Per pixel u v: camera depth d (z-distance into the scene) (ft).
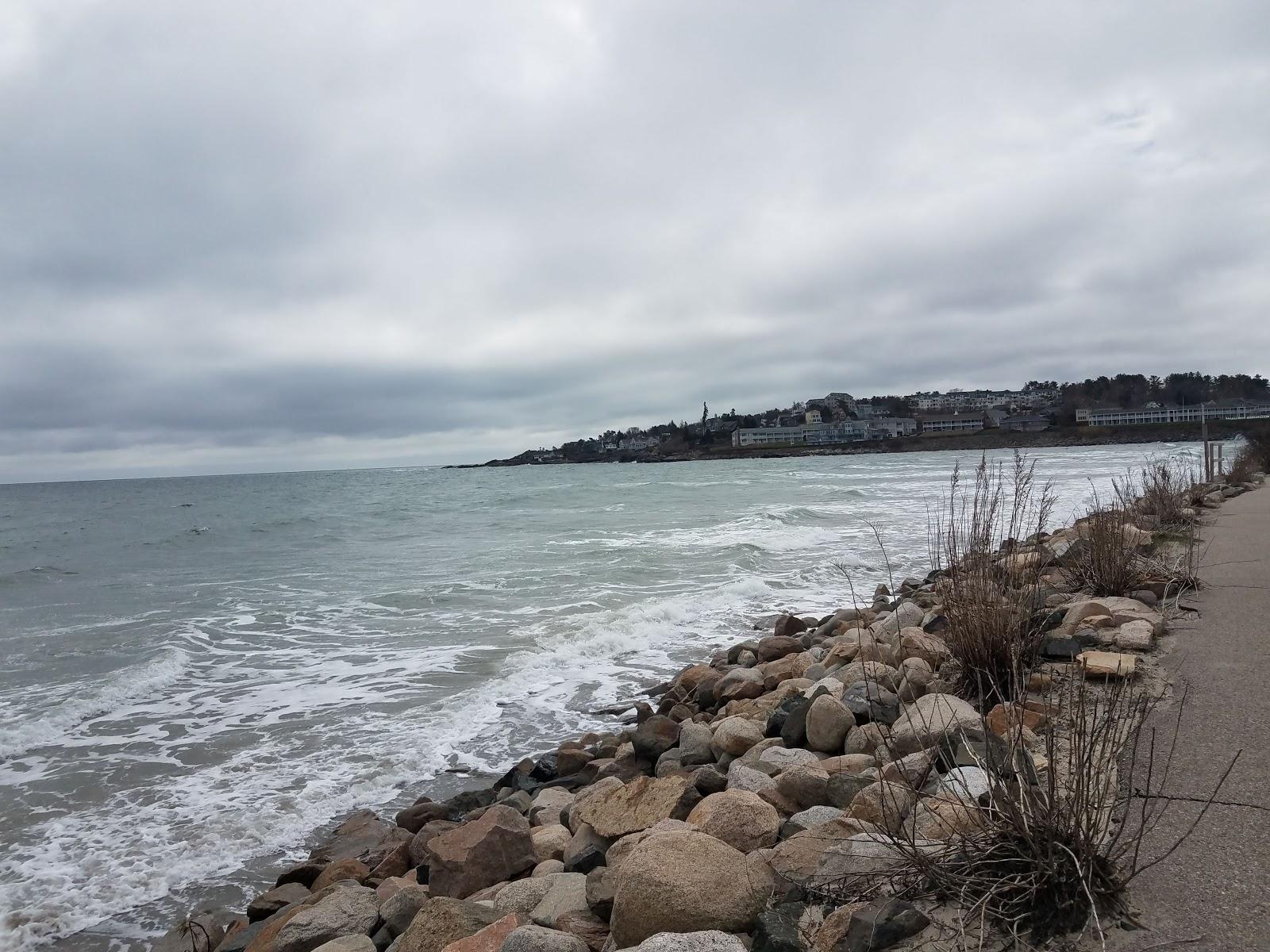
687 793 14.10
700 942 8.05
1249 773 10.64
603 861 13.26
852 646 24.50
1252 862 8.52
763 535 69.46
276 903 15.99
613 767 21.02
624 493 148.56
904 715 14.62
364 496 181.88
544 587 49.55
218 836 19.65
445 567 61.00
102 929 16.19
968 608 16.61
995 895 8.13
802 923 8.46
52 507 177.37
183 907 16.94
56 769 23.71
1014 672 12.12
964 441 420.77
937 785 11.29
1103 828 9.23
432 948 10.69
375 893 15.02
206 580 60.39
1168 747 11.73
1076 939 7.52
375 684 31.17
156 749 25.13
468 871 13.97
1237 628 18.75
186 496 214.69
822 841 10.23
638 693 29.27
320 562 68.90
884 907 8.03
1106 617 19.67
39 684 32.30
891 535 66.59
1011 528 19.71
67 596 55.06
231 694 30.48
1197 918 7.63
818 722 16.46
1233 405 385.09
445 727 26.32
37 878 17.90
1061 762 10.90
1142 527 36.47
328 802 21.39
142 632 41.57
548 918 10.93
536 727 26.25
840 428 506.48
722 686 25.79
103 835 19.80
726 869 9.43
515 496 152.97
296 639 39.29
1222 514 44.55
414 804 19.79
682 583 48.93
